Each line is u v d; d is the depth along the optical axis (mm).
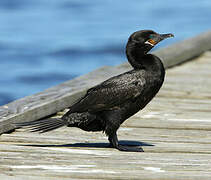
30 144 9195
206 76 14992
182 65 16469
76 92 11789
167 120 10930
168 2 42125
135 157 8422
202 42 17625
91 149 8875
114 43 30141
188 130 10312
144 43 9094
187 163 8125
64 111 11398
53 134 9867
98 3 41844
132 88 8836
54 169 7734
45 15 37500
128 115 9039
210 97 12898
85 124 8930
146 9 39375
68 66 26656
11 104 10805
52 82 24297
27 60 27594
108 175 7531
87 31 32875
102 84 9016
